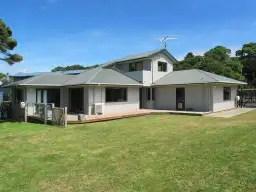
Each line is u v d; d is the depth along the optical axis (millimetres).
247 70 50156
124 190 4887
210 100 18922
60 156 7523
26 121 16562
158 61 23359
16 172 6203
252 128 10633
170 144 8445
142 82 21688
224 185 4777
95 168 6289
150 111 19797
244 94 25656
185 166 6027
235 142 8133
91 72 21156
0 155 7863
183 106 20625
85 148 8422
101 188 5055
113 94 19250
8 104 20672
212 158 6512
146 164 6387
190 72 22328
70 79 20969
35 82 18938
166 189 4797
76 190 5020
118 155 7375
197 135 9789
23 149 8586
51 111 14836
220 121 13625
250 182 4836
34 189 5148
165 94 21938
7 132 12289
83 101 18344
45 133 11648
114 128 12469
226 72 36469
